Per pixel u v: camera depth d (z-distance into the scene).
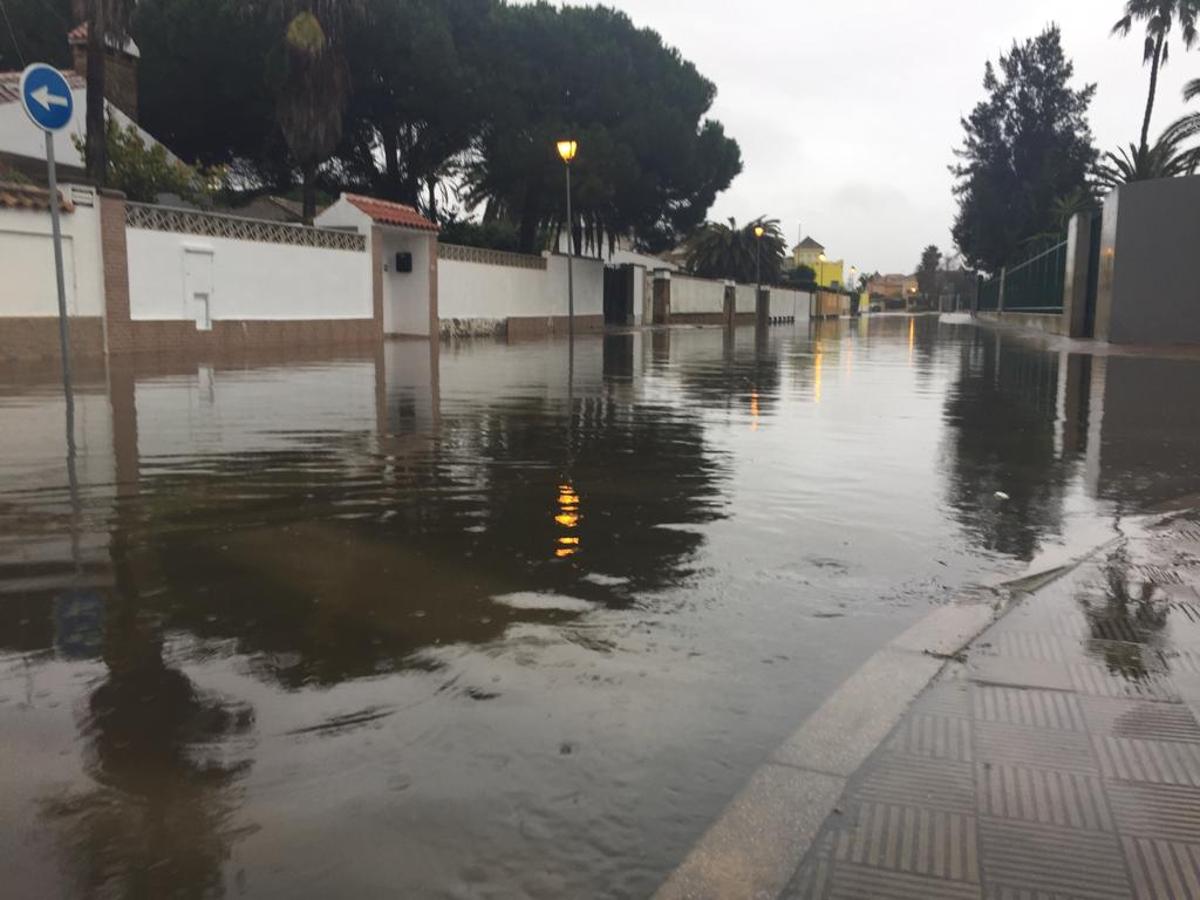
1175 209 22.98
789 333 38.66
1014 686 3.01
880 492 6.10
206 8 25.36
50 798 2.31
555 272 32.69
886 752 2.58
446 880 2.01
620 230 38.34
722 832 2.20
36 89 7.95
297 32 21.16
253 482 6.01
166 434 7.80
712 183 39.66
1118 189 23.77
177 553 4.41
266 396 10.59
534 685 3.01
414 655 3.23
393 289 24.83
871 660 3.22
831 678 3.11
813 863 2.08
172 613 3.61
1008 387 13.48
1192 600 3.88
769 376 15.24
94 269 14.82
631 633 3.49
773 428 8.98
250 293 18.33
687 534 4.94
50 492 5.62
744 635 3.49
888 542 4.86
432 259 24.50
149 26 26.16
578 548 4.63
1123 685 3.03
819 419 9.73
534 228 35.03
